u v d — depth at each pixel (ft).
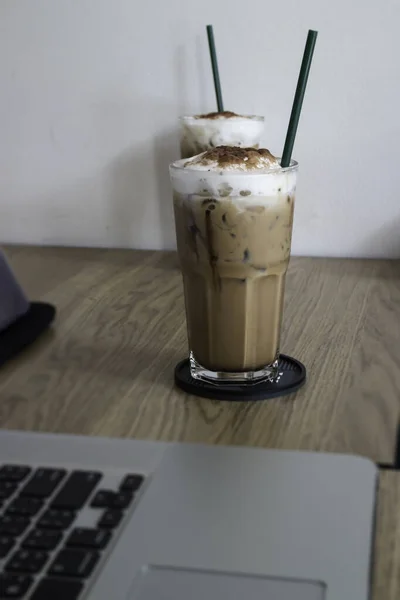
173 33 3.55
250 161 2.19
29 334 2.59
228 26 3.49
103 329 2.73
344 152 3.54
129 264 3.55
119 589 1.58
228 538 1.68
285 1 3.41
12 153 3.86
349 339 2.62
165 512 1.74
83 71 3.67
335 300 3.01
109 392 2.28
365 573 1.61
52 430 2.08
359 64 3.43
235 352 2.26
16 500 1.76
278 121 3.56
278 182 2.17
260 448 1.97
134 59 3.61
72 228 3.92
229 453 1.94
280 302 2.30
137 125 3.70
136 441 1.99
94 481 1.82
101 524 1.70
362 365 2.43
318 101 3.50
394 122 3.47
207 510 1.75
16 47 3.69
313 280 3.27
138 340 2.63
